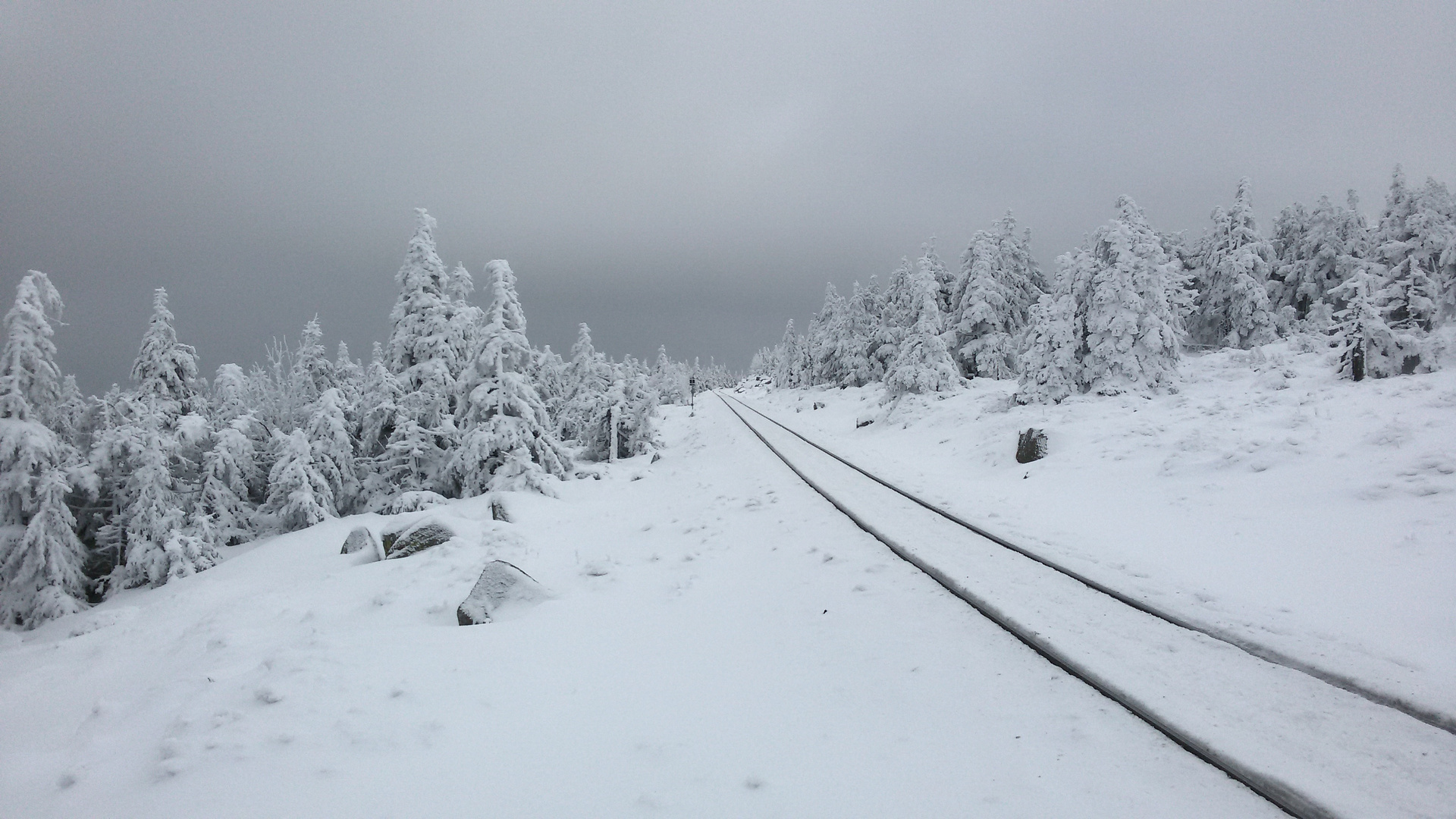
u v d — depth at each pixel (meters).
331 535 18.66
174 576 19.77
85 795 4.57
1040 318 27.91
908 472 18.47
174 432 23.75
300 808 4.23
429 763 4.86
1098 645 6.21
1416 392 14.15
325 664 6.33
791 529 12.73
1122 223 24.25
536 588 9.01
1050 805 4.15
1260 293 36.03
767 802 4.41
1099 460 15.91
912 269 50.94
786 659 6.89
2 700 7.75
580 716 5.74
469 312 25.92
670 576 10.40
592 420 40.38
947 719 5.35
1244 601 7.10
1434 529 8.13
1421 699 4.80
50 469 19.97
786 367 92.81
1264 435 13.83
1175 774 4.37
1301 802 3.88
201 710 5.60
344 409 26.41
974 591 7.87
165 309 26.31
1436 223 31.86
